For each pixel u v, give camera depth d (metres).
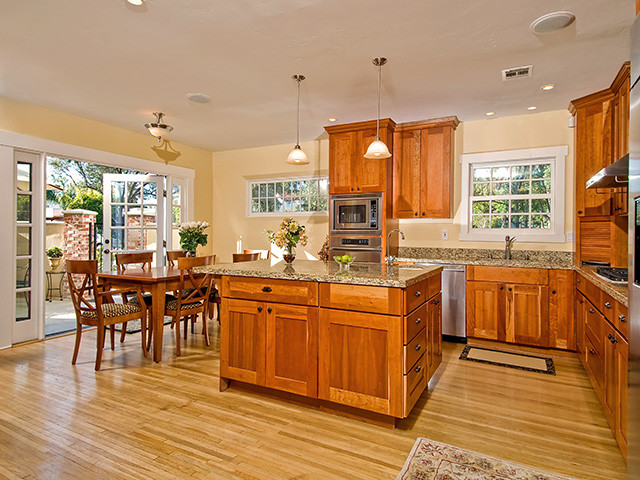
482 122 4.42
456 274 4.05
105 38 2.58
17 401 2.58
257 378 2.65
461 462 1.93
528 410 2.52
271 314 2.60
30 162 3.96
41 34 2.52
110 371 3.16
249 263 3.34
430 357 2.74
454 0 2.12
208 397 2.70
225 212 6.16
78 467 1.87
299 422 2.35
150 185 5.34
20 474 1.81
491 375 3.13
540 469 1.88
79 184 11.10
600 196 3.52
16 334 3.88
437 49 2.70
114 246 4.98
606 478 1.81
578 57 2.81
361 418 2.38
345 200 4.49
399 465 1.91
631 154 1.53
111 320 3.22
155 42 2.63
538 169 4.28
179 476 1.81
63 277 6.84
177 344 3.56
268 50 2.73
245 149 5.96
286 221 3.13
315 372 2.45
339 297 2.37
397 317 2.20
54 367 3.24
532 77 3.18
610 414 2.16
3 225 3.70
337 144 4.54
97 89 3.49
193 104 3.90
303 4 2.17
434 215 4.36
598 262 3.58
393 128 4.45
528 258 4.20
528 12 2.23
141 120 4.45
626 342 1.85
